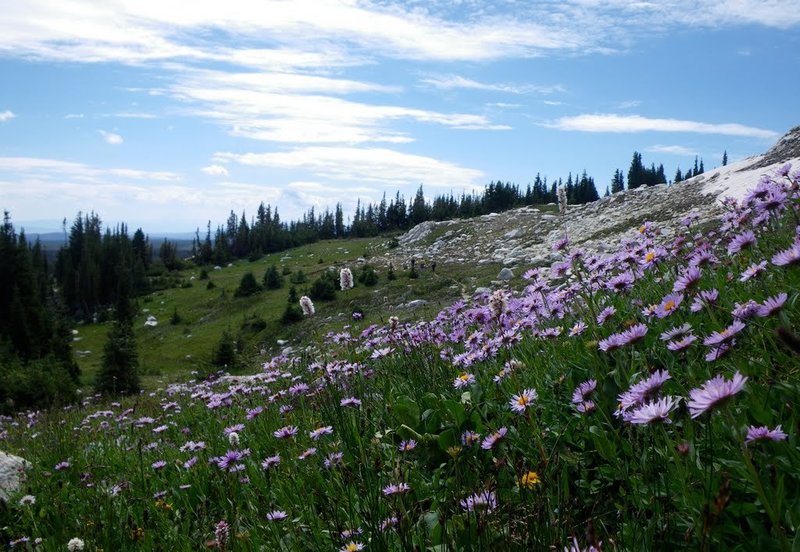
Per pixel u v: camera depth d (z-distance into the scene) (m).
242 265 134.12
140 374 40.81
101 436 9.28
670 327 4.15
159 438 8.20
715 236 6.39
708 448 2.71
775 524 1.98
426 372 5.83
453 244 82.31
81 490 6.16
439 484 3.78
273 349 45.84
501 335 5.35
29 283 69.88
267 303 83.00
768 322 3.53
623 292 4.98
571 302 5.75
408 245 94.81
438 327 7.77
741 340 3.47
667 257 6.10
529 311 6.05
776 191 5.13
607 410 3.47
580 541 2.55
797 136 50.09
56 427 9.79
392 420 4.96
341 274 5.71
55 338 52.12
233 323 76.44
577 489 3.25
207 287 107.88
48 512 5.54
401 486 3.20
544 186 135.62
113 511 5.04
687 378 3.41
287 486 4.43
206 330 76.44
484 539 2.66
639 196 61.06
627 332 3.46
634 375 3.34
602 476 3.21
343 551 3.05
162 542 4.37
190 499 5.35
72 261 134.88
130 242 142.62
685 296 4.12
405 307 38.19
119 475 6.56
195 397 10.74
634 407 2.78
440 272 60.41
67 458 7.81
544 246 56.38
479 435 3.92
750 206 5.75
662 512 2.56
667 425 3.07
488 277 45.38
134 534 4.47
